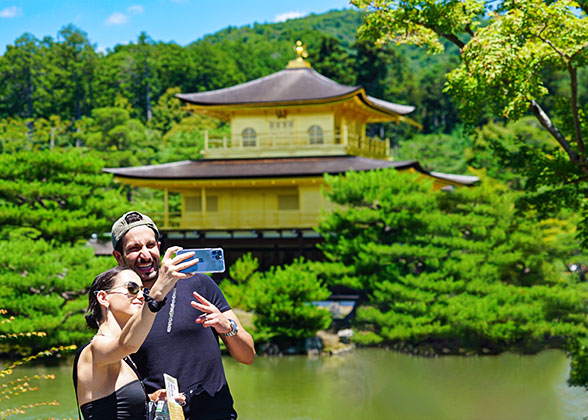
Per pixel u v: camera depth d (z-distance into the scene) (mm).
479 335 25406
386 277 25656
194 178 35281
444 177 41469
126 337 3322
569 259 28422
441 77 121625
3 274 22109
